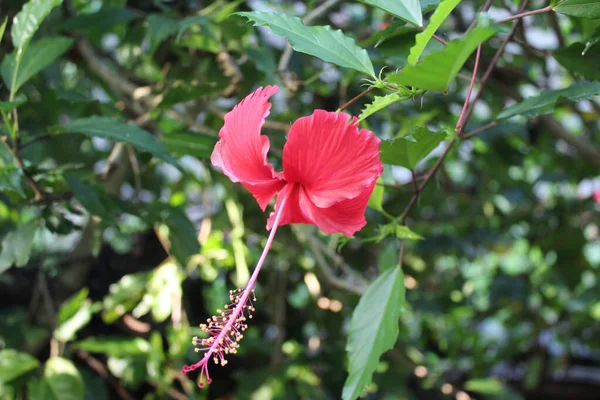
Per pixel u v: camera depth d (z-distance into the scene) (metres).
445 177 1.25
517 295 1.27
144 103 0.93
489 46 0.87
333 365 1.16
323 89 1.04
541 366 1.32
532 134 1.22
